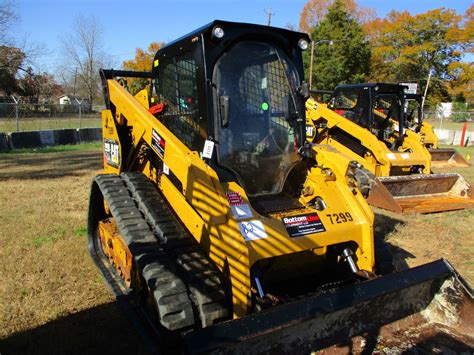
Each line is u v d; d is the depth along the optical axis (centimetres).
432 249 566
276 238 314
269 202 364
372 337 315
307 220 339
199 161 315
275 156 371
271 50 366
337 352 296
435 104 3988
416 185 789
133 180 400
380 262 375
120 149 439
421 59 4072
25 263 463
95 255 481
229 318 291
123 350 326
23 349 325
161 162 396
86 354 320
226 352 247
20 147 1549
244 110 353
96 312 377
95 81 5219
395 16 4491
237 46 349
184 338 237
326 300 282
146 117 380
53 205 713
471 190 796
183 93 371
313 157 398
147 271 297
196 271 297
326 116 995
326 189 369
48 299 393
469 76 3984
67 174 1014
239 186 331
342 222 352
